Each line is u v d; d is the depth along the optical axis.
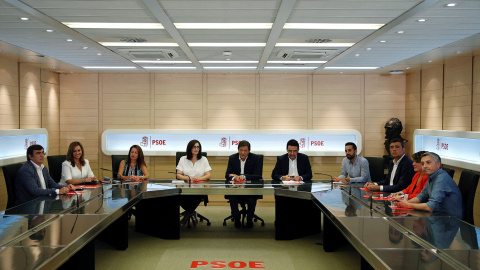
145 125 8.15
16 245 2.43
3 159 6.01
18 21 4.00
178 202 5.27
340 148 8.22
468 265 2.07
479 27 4.20
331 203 3.86
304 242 5.13
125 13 3.74
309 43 5.05
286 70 7.57
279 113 8.16
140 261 4.37
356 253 4.68
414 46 5.20
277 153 7.98
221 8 3.58
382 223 3.04
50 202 3.84
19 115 6.65
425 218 3.20
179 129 8.06
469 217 3.85
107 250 4.77
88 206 3.66
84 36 4.67
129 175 5.83
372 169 5.82
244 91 8.14
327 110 8.16
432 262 2.14
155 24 4.16
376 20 3.95
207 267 4.19
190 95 8.13
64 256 2.34
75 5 3.50
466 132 5.82
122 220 4.78
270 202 8.00
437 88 6.91
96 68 7.35
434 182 3.76
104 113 8.12
